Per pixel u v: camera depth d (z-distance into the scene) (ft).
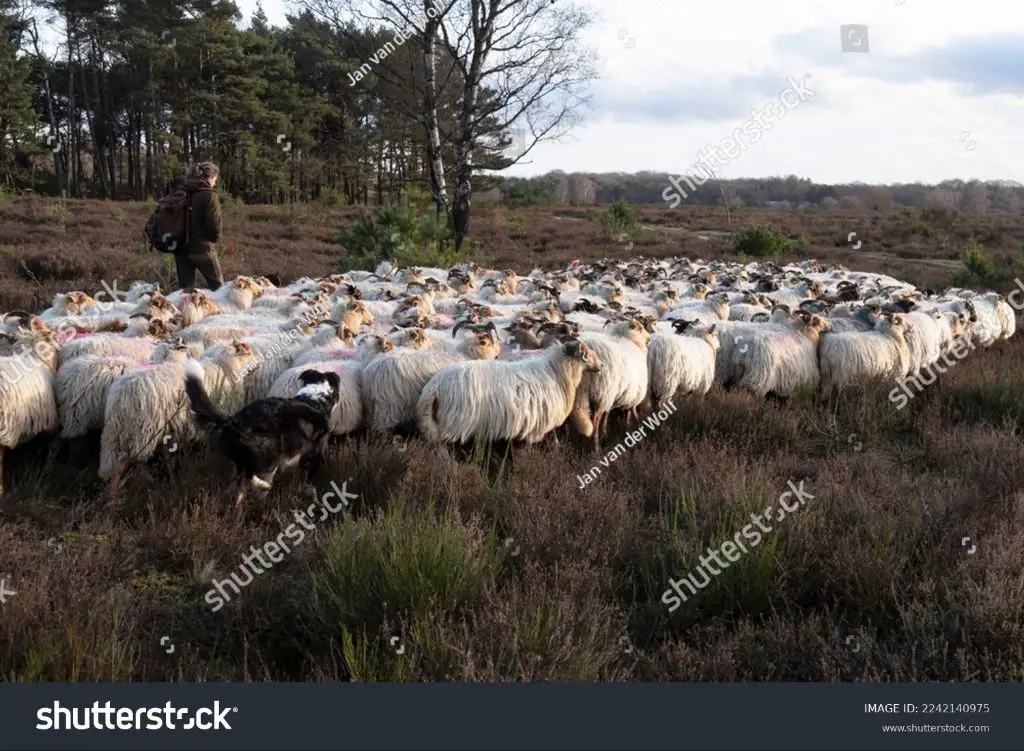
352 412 23.61
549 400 23.17
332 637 14.38
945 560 16.48
